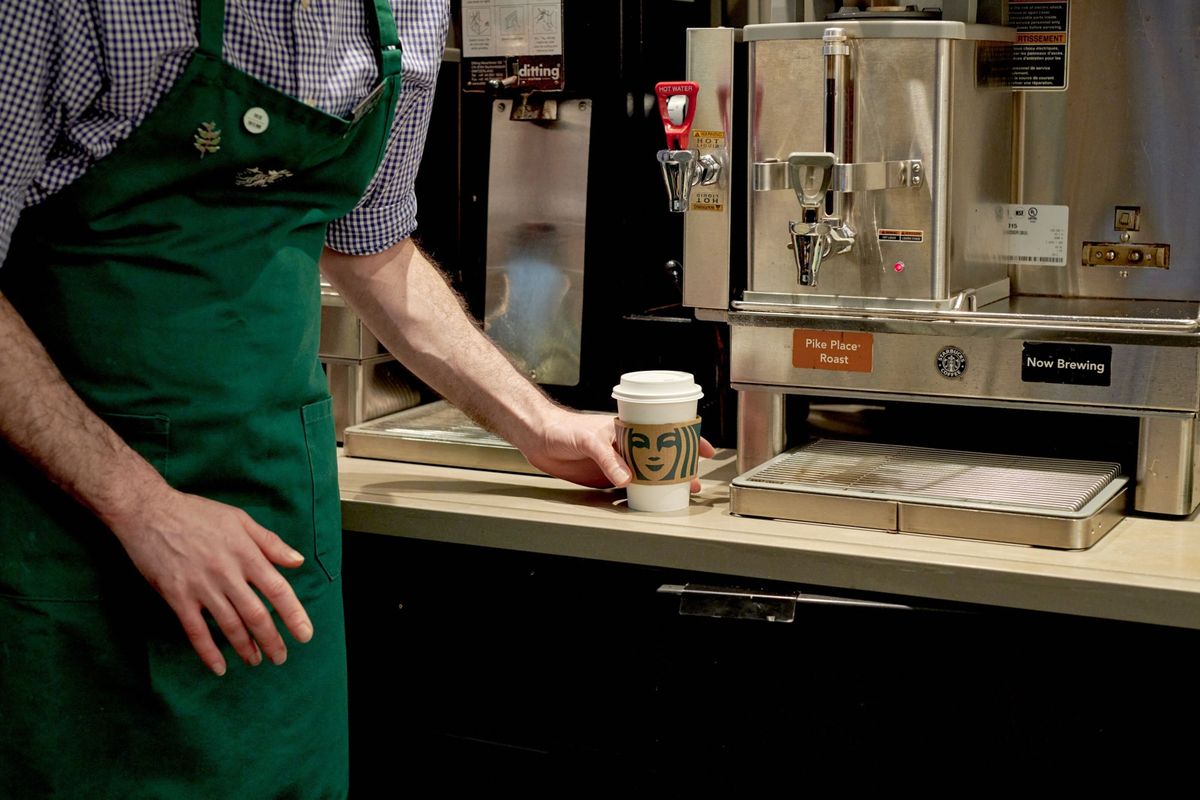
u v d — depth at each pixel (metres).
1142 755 1.52
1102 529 1.60
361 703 1.95
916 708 1.60
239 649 1.36
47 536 1.39
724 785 1.72
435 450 2.00
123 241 1.37
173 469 1.41
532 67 2.03
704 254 1.87
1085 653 1.53
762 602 1.63
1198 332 1.61
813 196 1.67
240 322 1.43
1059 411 1.67
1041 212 1.96
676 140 1.83
